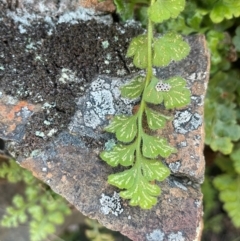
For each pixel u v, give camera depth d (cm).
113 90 15
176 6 13
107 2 16
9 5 16
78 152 14
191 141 15
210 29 18
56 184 14
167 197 14
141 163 13
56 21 16
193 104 15
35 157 14
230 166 19
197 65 15
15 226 18
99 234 18
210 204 20
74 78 15
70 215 19
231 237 20
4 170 18
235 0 17
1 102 15
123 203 14
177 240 14
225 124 18
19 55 16
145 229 14
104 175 14
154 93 13
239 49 18
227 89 19
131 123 14
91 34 16
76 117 15
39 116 15
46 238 18
